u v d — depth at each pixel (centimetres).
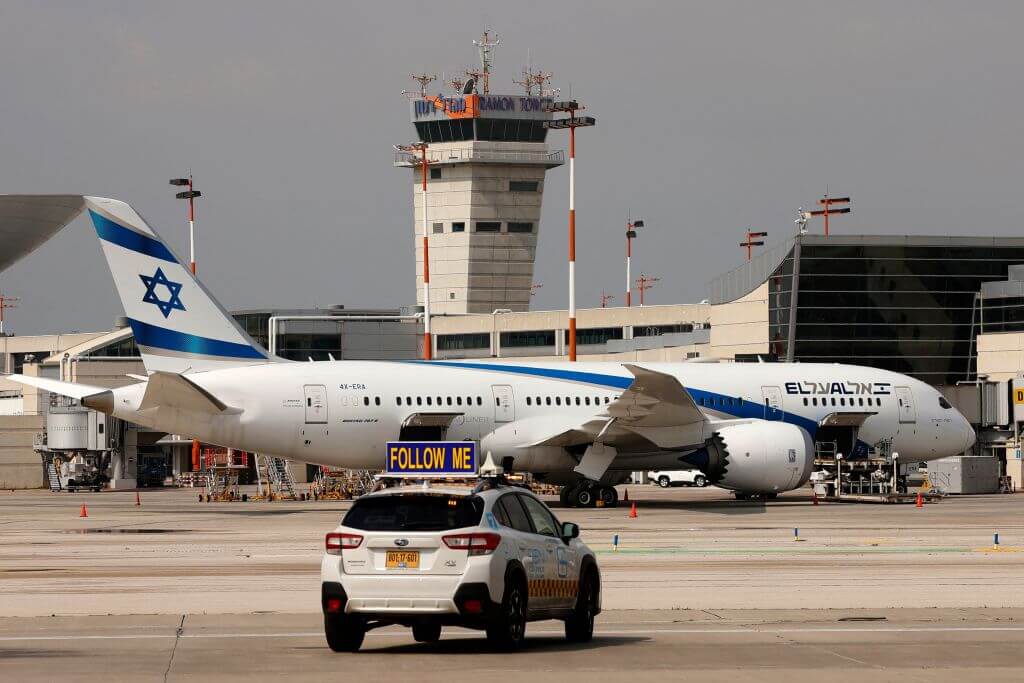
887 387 16850
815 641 5438
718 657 5038
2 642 5412
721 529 11731
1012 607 6525
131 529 12025
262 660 4978
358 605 5041
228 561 8888
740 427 15225
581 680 4519
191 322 14512
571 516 13662
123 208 14238
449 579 4994
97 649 5231
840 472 16550
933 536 10944
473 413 15125
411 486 5428
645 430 14925
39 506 16900
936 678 4556
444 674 4650
